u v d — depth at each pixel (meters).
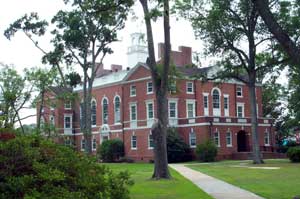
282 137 80.56
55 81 33.53
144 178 27.86
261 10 14.48
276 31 14.38
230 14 45.50
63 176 7.05
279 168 36.22
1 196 6.64
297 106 60.31
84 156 8.16
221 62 48.59
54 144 7.88
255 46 46.62
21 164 7.09
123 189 8.16
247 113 67.88
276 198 16.86
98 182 7.71
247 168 37.56
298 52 14.30
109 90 68.81
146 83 62.31
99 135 69.81
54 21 48.81
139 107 63.19
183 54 66.88
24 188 6.79
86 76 50.00
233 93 66.50
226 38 46.41
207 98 63.91
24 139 7.35
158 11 25.23
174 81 32.94
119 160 63.38
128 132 64.50
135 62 77.88
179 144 56.91
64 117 72.69
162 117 27.50
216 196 17.80
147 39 27.83
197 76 49.62
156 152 27.36
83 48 49.34
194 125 59.12
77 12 48.09
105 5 28.50
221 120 59.72
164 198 17.39
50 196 6.84
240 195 18.05
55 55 48.50
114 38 49.81
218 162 52.41
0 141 7.25
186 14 45.94
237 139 62.59
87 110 49.16
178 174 31.48
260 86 69.81
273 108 81.94
